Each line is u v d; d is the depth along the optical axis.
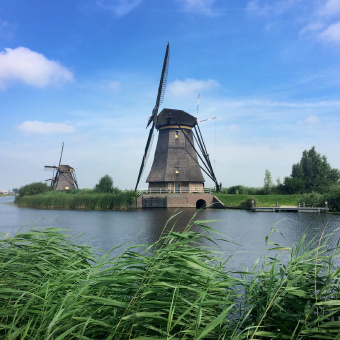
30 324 2.82
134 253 3.48
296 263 3.11
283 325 2.79
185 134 49.56
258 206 44.38
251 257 11.27
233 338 2.69
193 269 3.22
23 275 3.50
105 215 34.03
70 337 2.77
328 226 23.09
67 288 3.44
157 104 43.78
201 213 36.69
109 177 57.75
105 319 2.97
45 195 54.47
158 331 2.76
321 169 63.47
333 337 2.60
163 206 47.38
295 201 48.03
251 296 3.28
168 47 39.97
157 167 50.56
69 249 4.31
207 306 3.28
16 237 4.07
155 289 2.86
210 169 50.34
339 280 3.08
